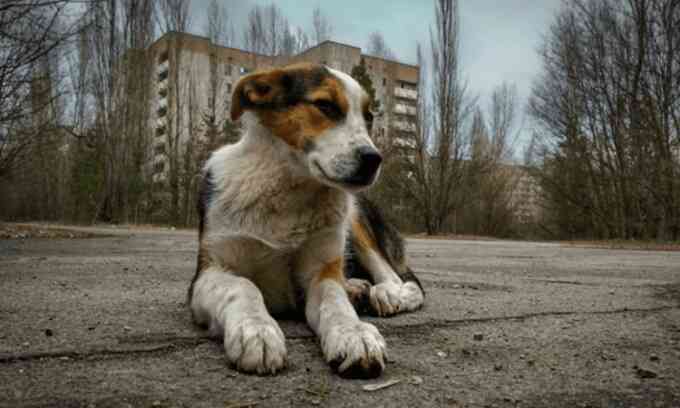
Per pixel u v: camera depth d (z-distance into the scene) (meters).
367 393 0.45
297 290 0.76
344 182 0.66
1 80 2.61
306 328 0.68
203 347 0.58
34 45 2.61
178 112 8.65
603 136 6.18
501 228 9.61
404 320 0.76
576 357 0.57
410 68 13.45
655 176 5.44
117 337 0.61
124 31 7.37
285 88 0.71
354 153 0.66
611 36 5.69
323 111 0.69
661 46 5.22
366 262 0.97
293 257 0.73
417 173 7.64
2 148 3.35
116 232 4.27
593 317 0.80
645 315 0.82
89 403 0.41
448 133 7.53
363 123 0.72
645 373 0.51
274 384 0.46
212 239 0.71
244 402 0.42
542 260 2.21
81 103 7.31
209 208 0.72
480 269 1.68
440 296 1.01
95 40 6.86
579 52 6.04
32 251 2.07
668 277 1.46
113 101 7.20
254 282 0.74
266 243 0.70
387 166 7.54
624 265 1.96
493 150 9.53
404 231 7.95
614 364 0.55
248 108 0.73
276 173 0.69
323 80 0.71
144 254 1.98
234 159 0.73
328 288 0.66
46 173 9.57
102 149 7.41
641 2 5.24
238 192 0.70
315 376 0.49
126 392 0.44
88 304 0.83
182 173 7.72
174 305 0.83
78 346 0.57
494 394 0.45
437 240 5.12
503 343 0.63
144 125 8.00
